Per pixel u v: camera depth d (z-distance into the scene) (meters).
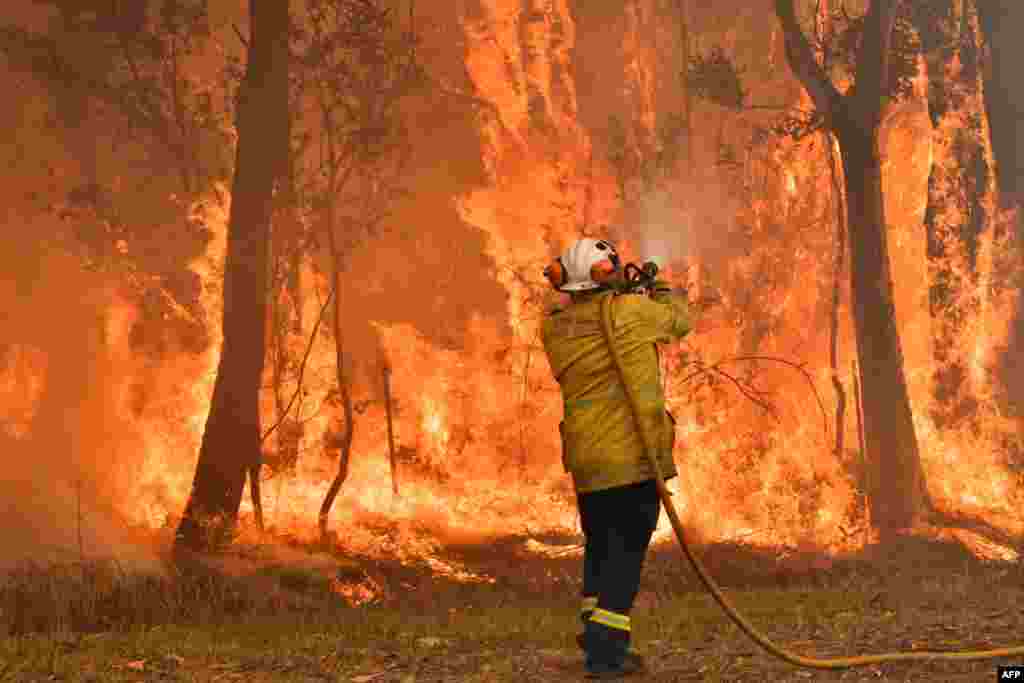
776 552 23.80
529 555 23.00
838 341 32.94
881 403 26.34
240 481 19.08
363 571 18.88
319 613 11.91
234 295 19.41
